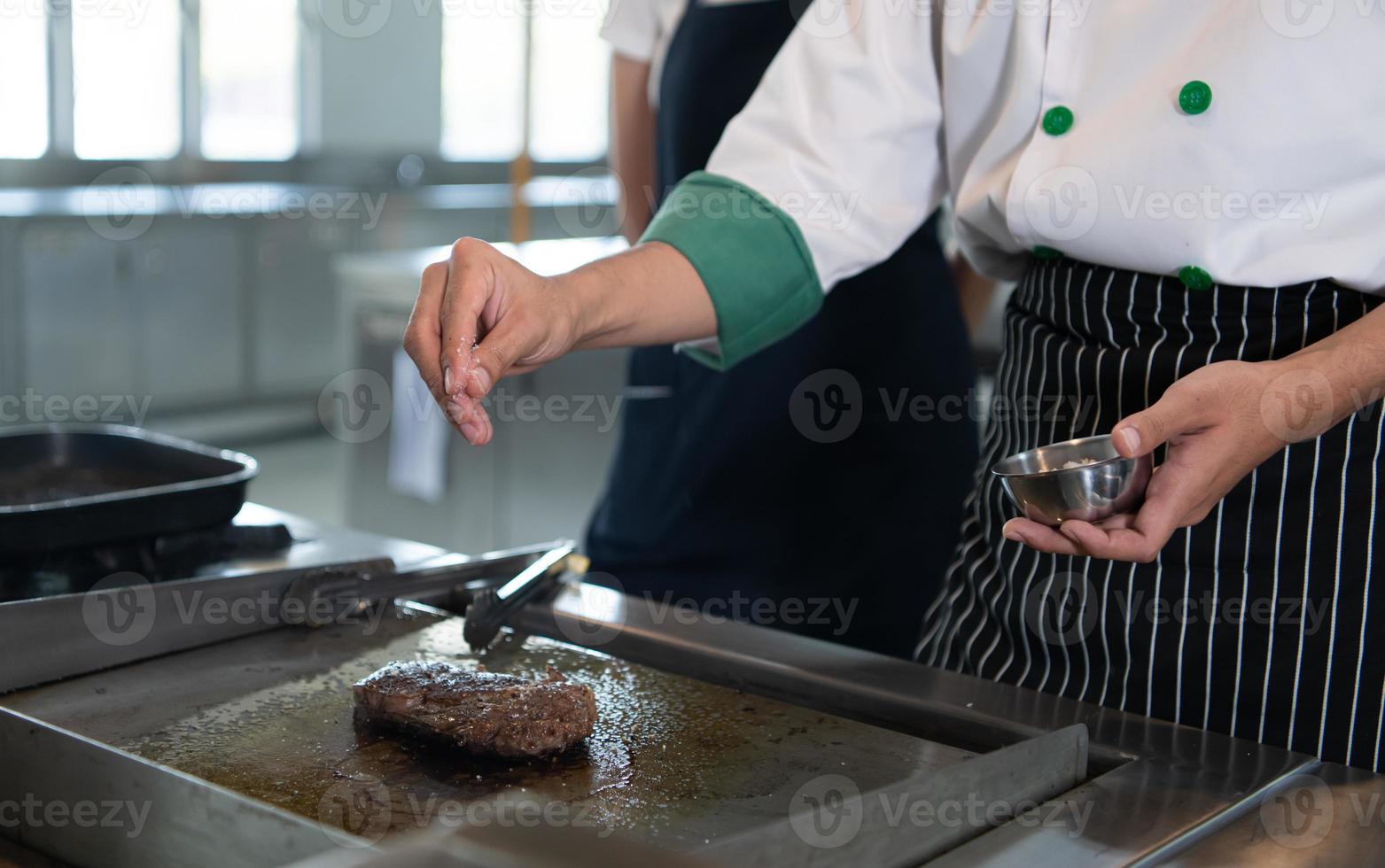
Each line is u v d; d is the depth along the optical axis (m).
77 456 1.34
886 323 1.66
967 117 1.10
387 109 6.16
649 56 1.81
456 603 1.15
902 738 0.86
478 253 0.92
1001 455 1.12
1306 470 0.92
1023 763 0.76
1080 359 1.02
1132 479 0.82
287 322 5.39
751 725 0.87
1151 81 0.95
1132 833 0.71
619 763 0.81
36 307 4.52
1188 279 0.95
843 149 1.12
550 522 3.21
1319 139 0.89
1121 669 1.00
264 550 1.21
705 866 0.51
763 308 1.10
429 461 3.26
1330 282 0.92
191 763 0.79
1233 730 0.96
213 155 5.55
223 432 5.15
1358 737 0.92
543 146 6.90
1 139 4.89
